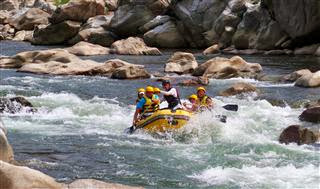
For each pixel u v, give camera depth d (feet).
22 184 54.19
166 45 293.02
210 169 75.05
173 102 102.78
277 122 108.68
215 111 109.40
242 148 87.20
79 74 182.70
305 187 66.64
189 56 195.52
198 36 285.23
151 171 74.23
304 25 236.22
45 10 385.29
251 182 68.95
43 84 157.38
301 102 127.95
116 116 116.57
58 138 94.43
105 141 93.40
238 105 125.49
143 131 100.63
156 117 99.55
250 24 257.34
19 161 77.61
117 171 74.13
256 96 137.18
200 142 93.66
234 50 261.24
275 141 94.12
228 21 270.05
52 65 186.29
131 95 140.97
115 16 308.19
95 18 320.91
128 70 172.86
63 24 312.71
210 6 280.51
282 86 154.61
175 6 294.46
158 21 299.17
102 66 185.98
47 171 73.10
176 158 81.51
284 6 241.76
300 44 246.88
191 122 99.60
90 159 80.48
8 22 384.47
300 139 91.66
